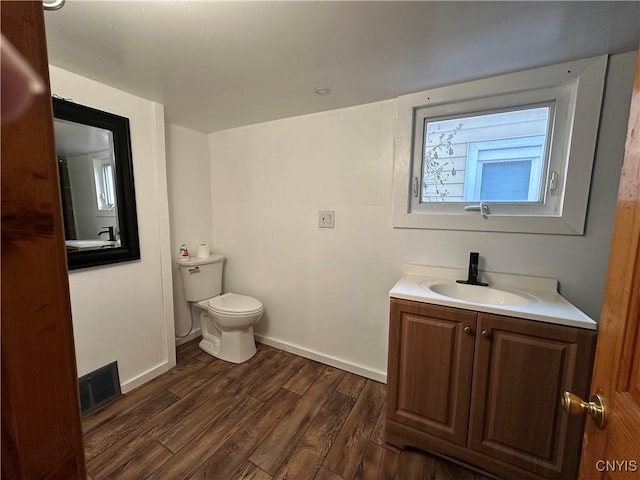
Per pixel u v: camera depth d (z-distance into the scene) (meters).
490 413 1.27
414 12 1.02
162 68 1.43
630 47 1.24
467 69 1.44
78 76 1.51
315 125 2.08
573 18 1.04
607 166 1.36
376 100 1.84
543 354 1.15
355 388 1.93
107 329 1.74
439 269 1.77
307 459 1.38
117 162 1.71
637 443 0.44
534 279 1.54
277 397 1.83
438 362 1.34
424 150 1.81
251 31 1.13
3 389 0.34
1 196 0.33
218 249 2.71
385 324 1.99
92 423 1.58
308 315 2.29
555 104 1.46
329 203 2.10
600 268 1.42
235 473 1.30
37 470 0.38
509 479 1.26
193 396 1.82
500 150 1.62
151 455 1.38
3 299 0.33
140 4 0.97
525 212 1.58
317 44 1.22
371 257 1.99
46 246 0.37
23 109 0.35
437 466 1.36
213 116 2.15
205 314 2.44
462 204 1.73
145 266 1.93
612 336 0.54
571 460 1.14
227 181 2.56
